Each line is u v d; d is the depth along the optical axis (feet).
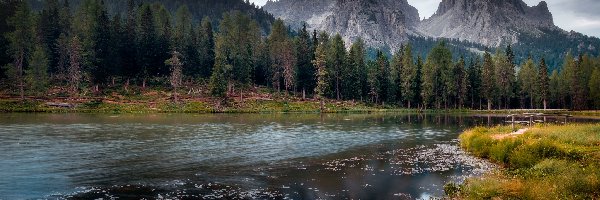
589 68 440.04
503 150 97.09
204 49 423.23
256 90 404.16
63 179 77.20
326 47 456.04
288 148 123.54
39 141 128.98
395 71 451.12
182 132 162.50
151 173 84.07
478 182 68.74
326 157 107.76
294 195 68.03
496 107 478.59
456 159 105.29
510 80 435.53
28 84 323.16
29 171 83.76
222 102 337.31
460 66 417.28
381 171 88.99
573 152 84.02
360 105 403.34
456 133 174.29
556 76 471.21
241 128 183.62
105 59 347.77
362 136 159.22
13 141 128.16
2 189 69.00
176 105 317.63
